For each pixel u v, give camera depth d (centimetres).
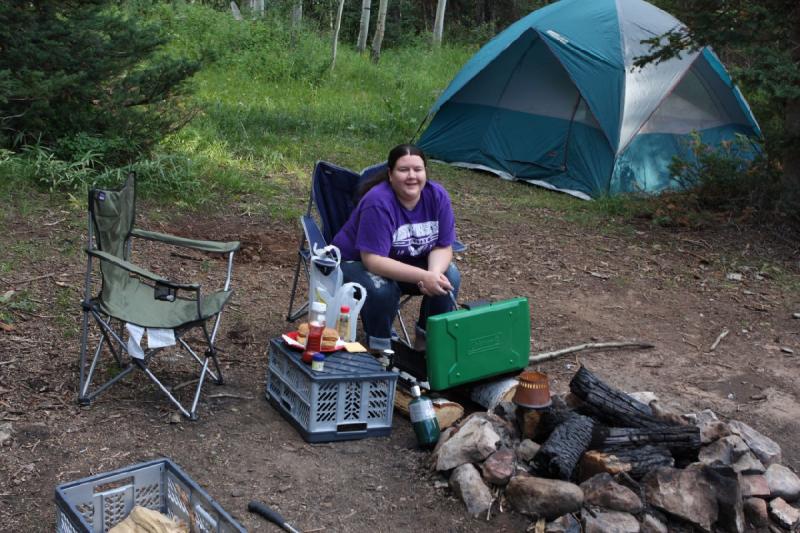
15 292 505
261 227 709
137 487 301
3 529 303
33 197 678
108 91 781
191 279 571
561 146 1016
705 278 687
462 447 352
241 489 338
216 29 1634
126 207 423
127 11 1502
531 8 2642
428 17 2825
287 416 395
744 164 891
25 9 725
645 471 342
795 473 390
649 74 976
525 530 325
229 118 1084
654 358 519
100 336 464
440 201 432
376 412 387
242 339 486
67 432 366
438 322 384
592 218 862
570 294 629
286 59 1549
